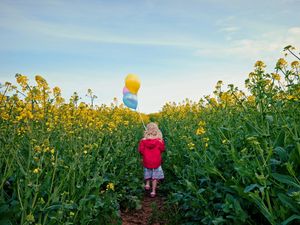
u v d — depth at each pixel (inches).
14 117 150.9
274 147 149.3
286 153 136.5
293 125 141.5
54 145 178.7
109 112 339.9
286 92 159.8
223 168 179.9
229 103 214.2
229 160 177.5
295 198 106.7
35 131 156.9
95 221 168.2
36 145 149.3
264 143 140.3
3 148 137.1
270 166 141.2
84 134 201.0
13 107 152.6
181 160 269.9
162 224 193.3
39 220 128.0
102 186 226.7
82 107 213.3
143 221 204.2
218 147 191.6
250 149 164.4
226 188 153.8
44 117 166.7
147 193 268.4
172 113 428.1
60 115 209.6
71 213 138.6
